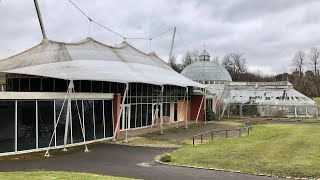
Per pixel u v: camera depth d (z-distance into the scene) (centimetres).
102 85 3138
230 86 6738
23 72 2645
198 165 1805
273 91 6412
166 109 4381
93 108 2616
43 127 2191
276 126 4334
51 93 2220
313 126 4344
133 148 2381
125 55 3966
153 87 3994
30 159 1891
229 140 2878
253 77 13062
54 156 2005
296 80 10862
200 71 7075
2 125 1959
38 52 3231
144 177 1506
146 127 3806
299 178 1530
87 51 3462
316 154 2139
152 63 4309
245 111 6197
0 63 3094
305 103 6022
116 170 1652
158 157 2034
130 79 2948
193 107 5150
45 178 1358
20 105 2052
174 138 2992
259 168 1731
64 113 2342
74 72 2653
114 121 2852
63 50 3244
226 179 1489
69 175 1434
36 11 3406
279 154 2133
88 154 2105
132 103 3584
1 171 1557
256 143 2647
